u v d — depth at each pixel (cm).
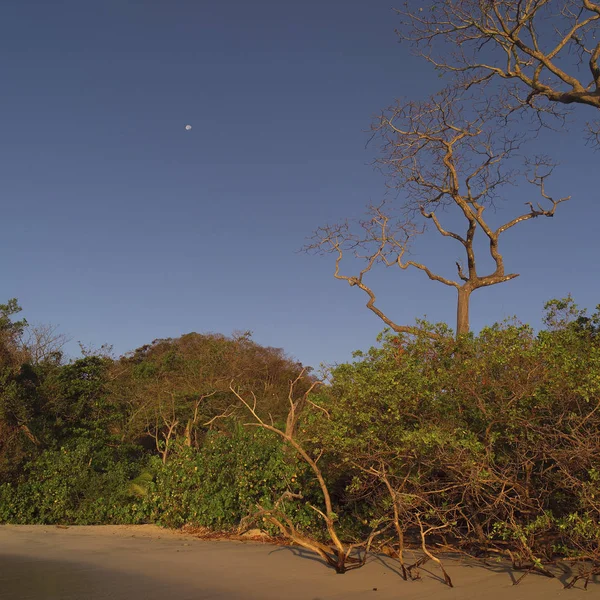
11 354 2420
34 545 1162
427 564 888
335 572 850
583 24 1591
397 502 846
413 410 966
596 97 1577
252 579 812
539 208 1853
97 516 1670
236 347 3950
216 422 2912
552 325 1074
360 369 1036
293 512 1255
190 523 1448
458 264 1886
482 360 920
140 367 3394
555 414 855
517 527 813
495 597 691
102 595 725
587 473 821
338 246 1950
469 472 855
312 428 1084
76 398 2488
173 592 741
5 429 2086
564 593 697
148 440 3306
